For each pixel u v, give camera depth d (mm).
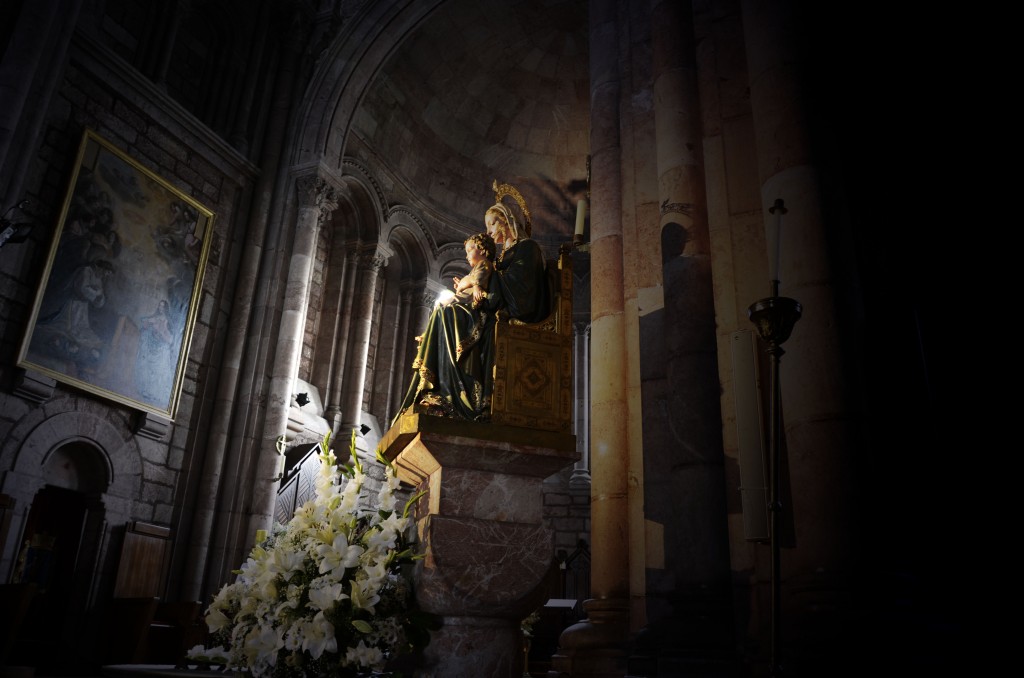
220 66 14039
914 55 5434
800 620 3787
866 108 5473
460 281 5148
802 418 4160
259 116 14398
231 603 3406
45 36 10164
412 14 14828
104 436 10875
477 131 18312
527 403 4711
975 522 4453
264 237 13883
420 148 17688
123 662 9727
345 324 16156
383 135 16703
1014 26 4996
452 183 18500
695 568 4574
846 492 3918
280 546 3271
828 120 4840
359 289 16484
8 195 9625
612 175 6719
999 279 4719
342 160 15227
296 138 14578
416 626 3344
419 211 17828
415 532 3594
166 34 12703
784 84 4906
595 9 7477
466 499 4492
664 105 5906
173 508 11812
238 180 13781
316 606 3084
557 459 4613
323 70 14930
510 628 4195
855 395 4125
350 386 15789
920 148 5238
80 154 10758
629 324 6164
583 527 16719
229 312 13320
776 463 3225
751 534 4434
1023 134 4816
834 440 4027
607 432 6016
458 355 4816
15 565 9875
